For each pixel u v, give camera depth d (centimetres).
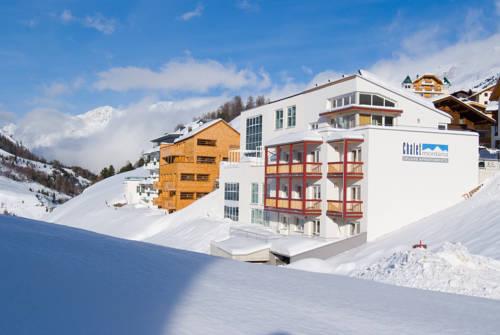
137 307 762
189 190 6481
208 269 1255
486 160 3909
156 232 5662
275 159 4422
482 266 1683
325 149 3431
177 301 832
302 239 3266
